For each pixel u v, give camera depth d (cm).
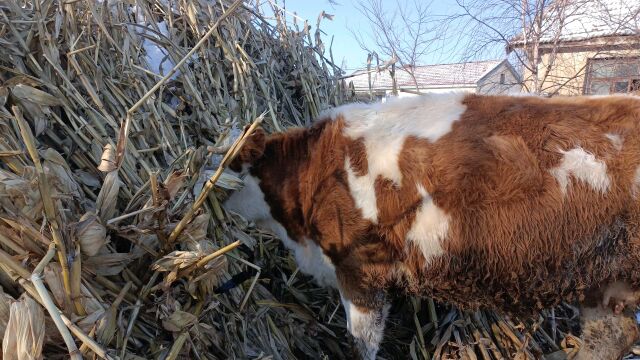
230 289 138
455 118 128
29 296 93
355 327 140
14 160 106
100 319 94
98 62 154
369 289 137
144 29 176
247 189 145
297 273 167
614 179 117
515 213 120
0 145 106
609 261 123
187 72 171
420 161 125
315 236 139
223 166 112
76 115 135
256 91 193
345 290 140
